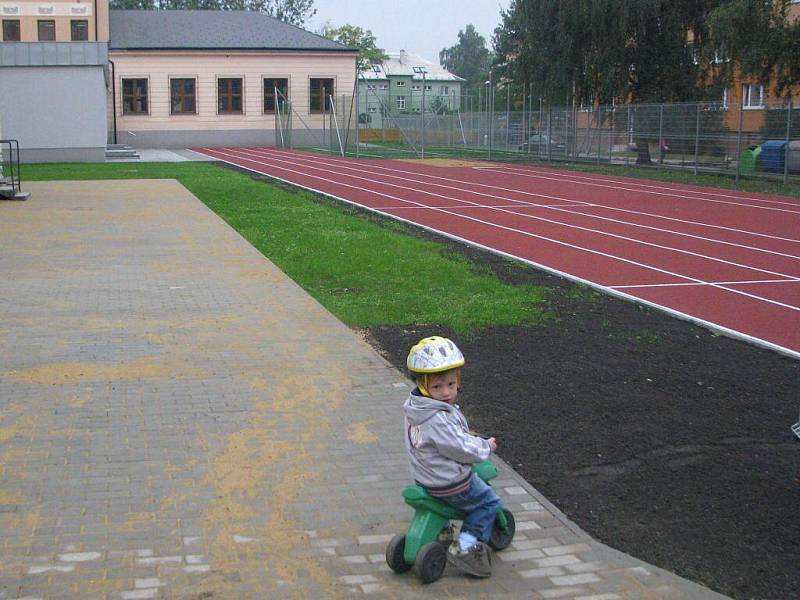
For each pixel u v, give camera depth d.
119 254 14.20
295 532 4.81
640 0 40.50
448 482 4.27
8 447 5.91
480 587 4.32
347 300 11.05
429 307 10.70
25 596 4.09
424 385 4.26
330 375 7.71
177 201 23.14
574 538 4.86
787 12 35.31
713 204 25.22
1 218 19.02
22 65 40.84
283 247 15.27
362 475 5.59
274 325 9.52
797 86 36.19
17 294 10.93
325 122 63.09
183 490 5.30
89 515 4.94
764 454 6.24
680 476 5.81
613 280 13.05
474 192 28.08
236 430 6.33
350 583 4.31
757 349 9.25
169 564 4.43
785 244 17.12
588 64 42.75
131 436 6.16
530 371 8.14
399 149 58.97
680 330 10.02
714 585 4.43
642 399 7.39
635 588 4.34
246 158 48.06
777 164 33.44
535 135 50.53
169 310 10.16
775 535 5.00
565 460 6.04
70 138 41.81
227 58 61.97
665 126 39.31
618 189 30.00
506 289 11.98
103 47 41.47
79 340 8.73
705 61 41.69
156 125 61.53
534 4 43.78
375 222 19.81
